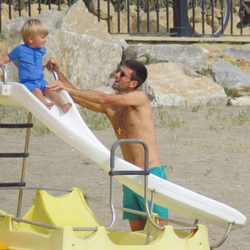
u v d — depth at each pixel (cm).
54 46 6562
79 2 6875
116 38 6962
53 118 2392
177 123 5350
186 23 7494
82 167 4166
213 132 5147
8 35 6656
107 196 3591
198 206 2377
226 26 8181
